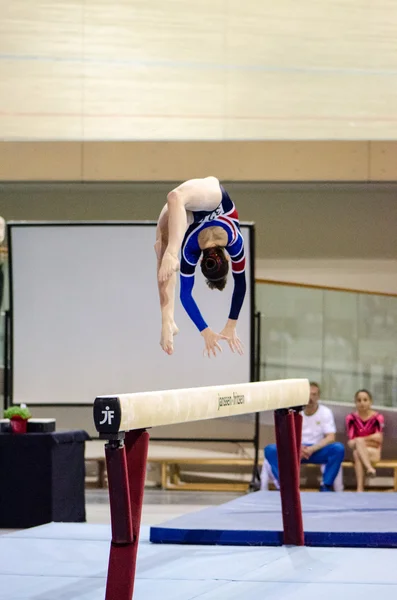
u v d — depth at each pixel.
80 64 8.62
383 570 6.10
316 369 14.63
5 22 8.60
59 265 13.24
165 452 14.93
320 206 14.86
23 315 13.30
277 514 8.07
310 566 6.26
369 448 13.42
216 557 6.65
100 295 13.21
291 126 8.59
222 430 14.74
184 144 13.45
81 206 14.98
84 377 13.25
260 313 13.46
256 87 8.58
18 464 10.77
